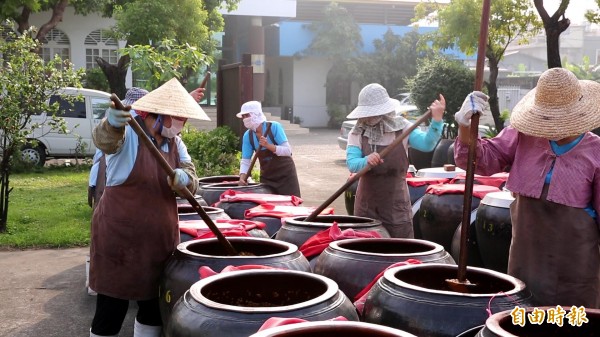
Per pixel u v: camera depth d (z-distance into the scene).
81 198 9.96
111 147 3.23
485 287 2.88
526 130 3.02
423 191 6.01
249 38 24.73
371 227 4.01
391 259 3.21
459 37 12.89
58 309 5.03
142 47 9.17
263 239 3.64
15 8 13.13
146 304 3.63
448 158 10.73
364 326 2.07
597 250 3.10
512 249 3.28
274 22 27.11
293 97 28.42
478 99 2.88
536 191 3.11
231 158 9.55
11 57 7.79
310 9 28.38
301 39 27.11
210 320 2.44
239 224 4.23
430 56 25.55
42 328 4.62
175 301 3.17
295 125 25.66
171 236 3.55
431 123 4.42
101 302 3.52
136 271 3.43
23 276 5.95
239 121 9.71
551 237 3.10
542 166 3.12
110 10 17.20
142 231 3.42
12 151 7.63
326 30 26.75
